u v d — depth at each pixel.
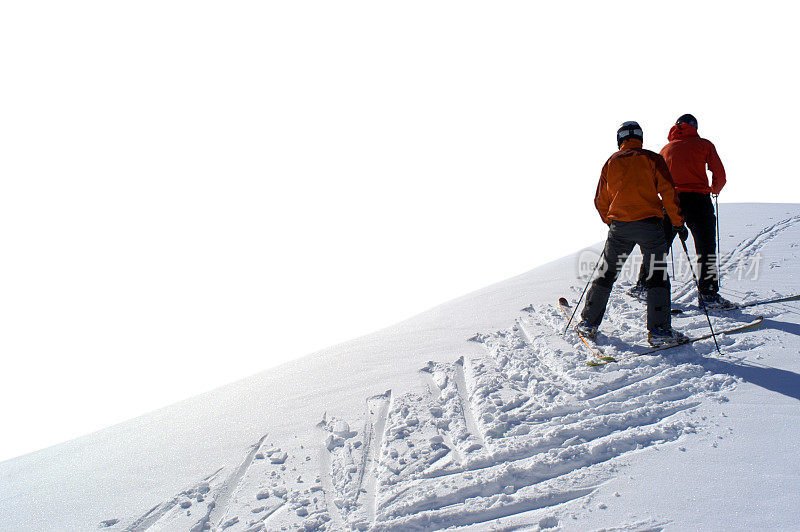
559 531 2.26
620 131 4.26
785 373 3.28
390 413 3.71
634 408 3.17
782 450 2.52
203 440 3.81
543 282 6.56
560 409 3.31
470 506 2.54
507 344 4.59
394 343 5.33
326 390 4.35
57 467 3.98
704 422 2.89
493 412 3.44
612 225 4.13
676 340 3.89
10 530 3.04
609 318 4.86
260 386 4.91
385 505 2.69
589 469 2.66
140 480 3.38
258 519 2.74
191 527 2.77
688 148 4.75
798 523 2.03
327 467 3.15
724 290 5.15
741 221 8.52
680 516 2.20
